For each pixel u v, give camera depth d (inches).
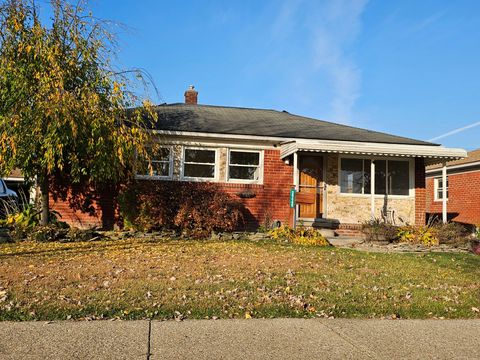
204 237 502.3
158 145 524.1
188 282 271.7
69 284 259.3
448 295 264.4
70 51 450.0
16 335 176.7
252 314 214.4
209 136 573.6
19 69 421.1
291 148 548.4
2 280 264.7
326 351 169.9
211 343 173.9
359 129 709.3
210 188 538.3
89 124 432.5
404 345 179.2
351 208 603.8
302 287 270.1
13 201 546.9
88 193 553.0
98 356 157.6
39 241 452.4
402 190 610.2
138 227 519.8
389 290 272.1
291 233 494.9
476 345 181.0
